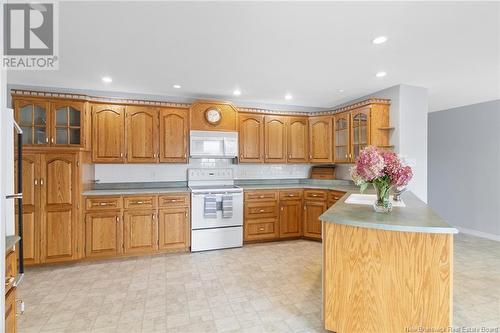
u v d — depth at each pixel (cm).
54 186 301
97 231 319
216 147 392
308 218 409
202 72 301
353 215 178
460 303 224
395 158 184
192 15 185
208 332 185
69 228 306
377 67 284
